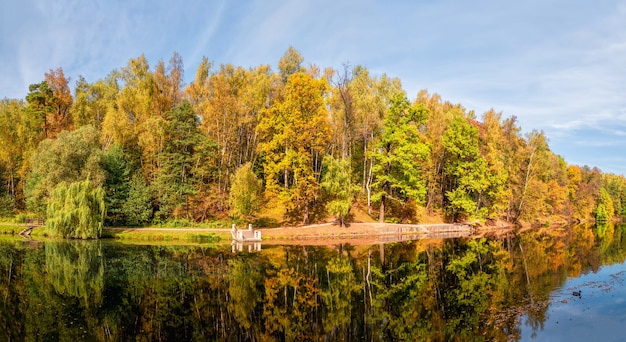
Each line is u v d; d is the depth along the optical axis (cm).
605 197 10731
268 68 6019
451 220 6222
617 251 3878
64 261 3055
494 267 2977
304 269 2836
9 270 2717
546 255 3594
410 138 5197
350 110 5169
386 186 5566
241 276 2588
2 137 5675
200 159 5109
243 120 5128
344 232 4800
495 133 6569
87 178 4412
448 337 1521
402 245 4169
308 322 1723
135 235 4400
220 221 4966
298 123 4625
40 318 1738
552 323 1664
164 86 5816
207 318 1759
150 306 1925
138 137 5184
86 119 5722
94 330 1588
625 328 1594
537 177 7494
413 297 2131
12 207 5512
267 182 4822
